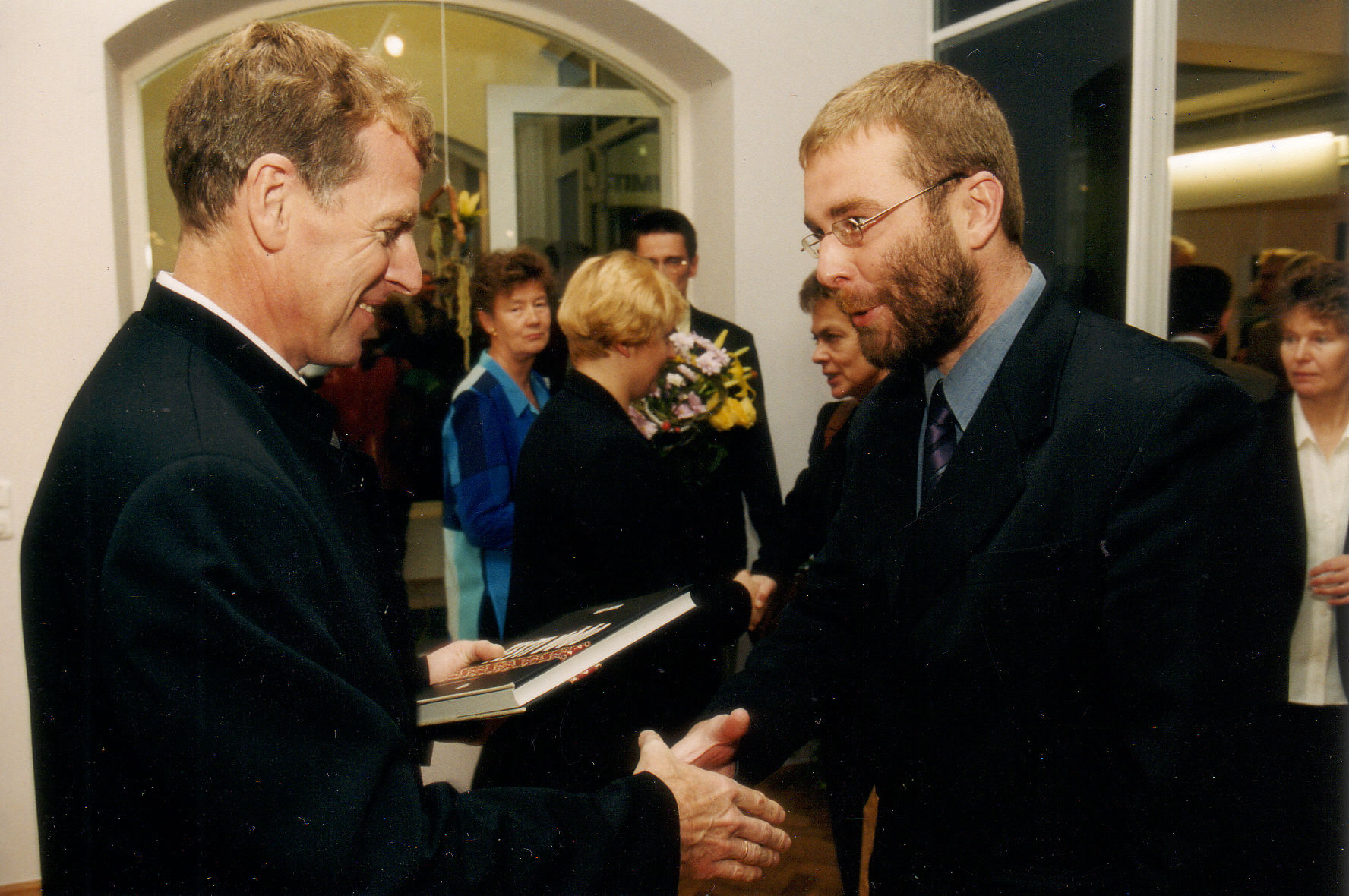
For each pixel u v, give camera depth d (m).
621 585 1.46
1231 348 1.83
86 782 0.61
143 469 0.62
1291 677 1.34
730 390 2.13
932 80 0.88
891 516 0.99
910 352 0.93
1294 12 1.95
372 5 2.68
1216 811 0.76
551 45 2.91
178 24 2.36
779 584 2.04
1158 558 0.77
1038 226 2.37
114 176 2.26
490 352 2.35
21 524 2.17
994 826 0.85
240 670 0.59
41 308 2.17
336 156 0.73
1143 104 2.05
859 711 1.13
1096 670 0.83
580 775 1.43
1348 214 1.85
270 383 0.74
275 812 0.59
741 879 0.84
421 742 0.85
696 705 1.55
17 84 2.12
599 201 2.99
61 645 0.64
